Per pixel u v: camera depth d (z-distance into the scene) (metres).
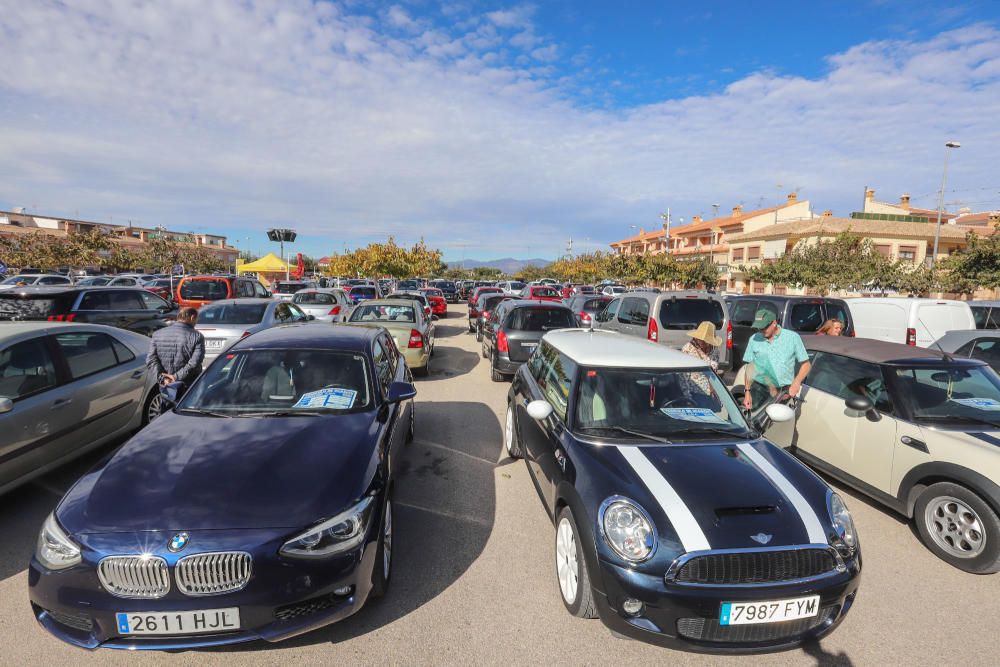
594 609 2.72
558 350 4.23
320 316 13.18
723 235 45.16
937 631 2.83
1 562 3.22
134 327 9.48
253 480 2.59
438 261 40.81
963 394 3.99
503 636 2.70
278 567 2.31
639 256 38.66
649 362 3.66
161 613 2.23
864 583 3.29
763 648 2.38
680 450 3.04
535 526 3.86
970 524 3.44
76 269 35.66
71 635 2.30
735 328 9.76
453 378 9.25
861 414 4.23
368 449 3.05
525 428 4.32
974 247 17.77
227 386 3.60
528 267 73.56
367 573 2.59
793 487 2.77
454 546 3.56
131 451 2.86
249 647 2.56
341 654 2.53
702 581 2.38
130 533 2.29
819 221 30.23
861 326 8.41
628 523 2.52
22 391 3.83
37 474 3.88
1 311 8.20
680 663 2.54
